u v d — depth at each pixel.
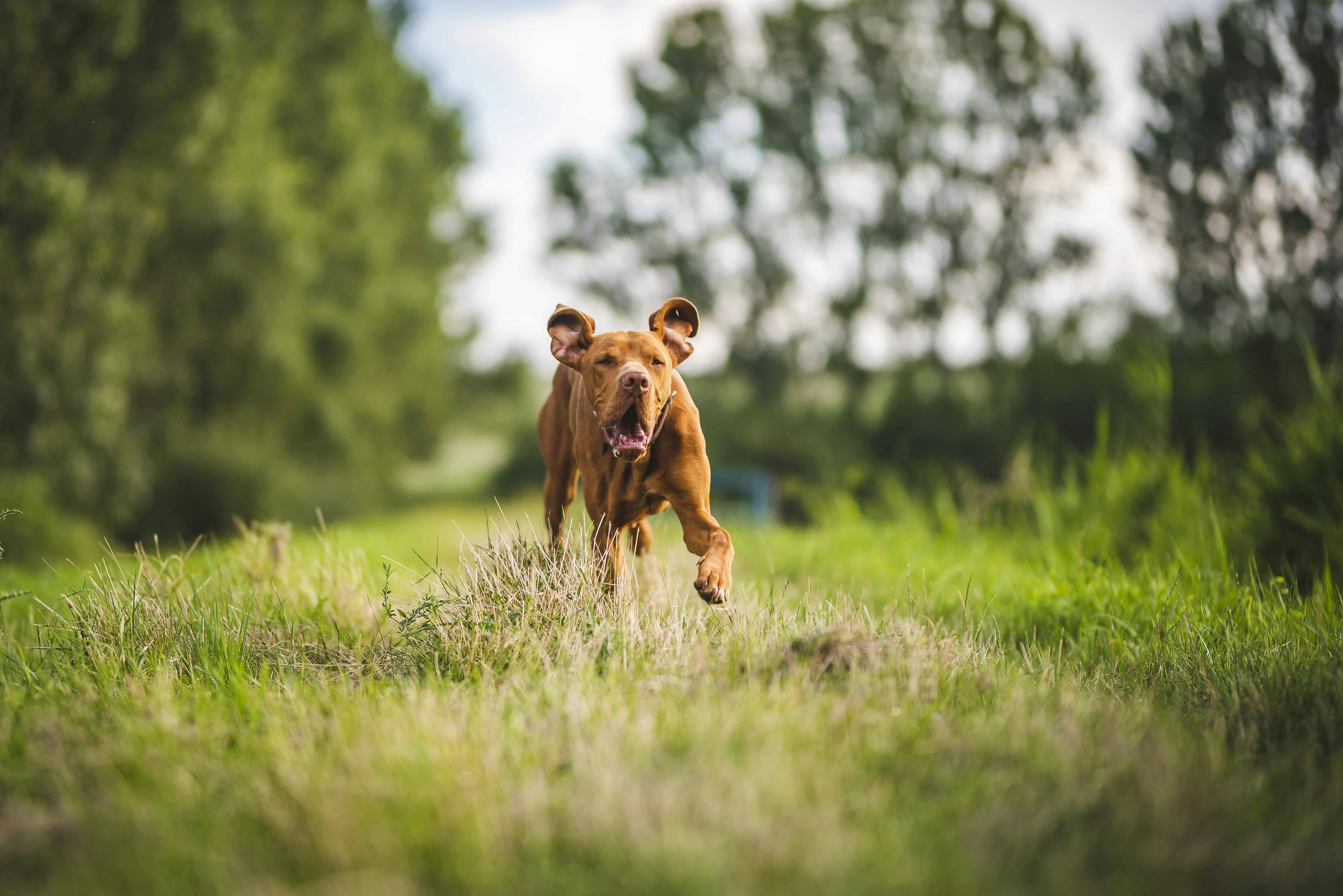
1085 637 4.48
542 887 2.08
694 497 4.21
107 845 2.32
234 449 20.00
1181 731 3.02
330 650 4.25
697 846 2.12
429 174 34.84
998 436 24.48
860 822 2.34
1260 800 2.59
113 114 14.26
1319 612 4.21
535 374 43.41
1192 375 20.03
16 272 12.62
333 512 22.44
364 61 27.66
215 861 2.21
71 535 12.19
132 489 15.24
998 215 30.28
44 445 13.38
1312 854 2.28
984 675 3.49
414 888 2.08
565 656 3.69
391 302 29.41
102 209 13.95
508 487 38.28
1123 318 24.89
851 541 8.79
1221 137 20.28
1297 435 6.49
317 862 2.19
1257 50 19.31
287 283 18.75
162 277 17.27
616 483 4.35
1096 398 23.19
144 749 2.89
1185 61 20.80
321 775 2.60
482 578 4.30
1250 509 6.40
